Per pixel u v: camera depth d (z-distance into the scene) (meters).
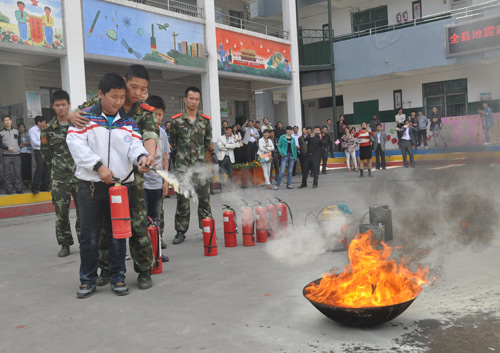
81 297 4.25
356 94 24.97
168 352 2.98
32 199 10.84
